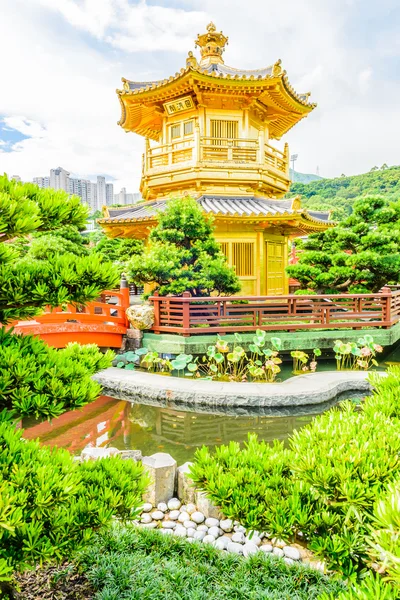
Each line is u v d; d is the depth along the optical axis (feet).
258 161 45.78
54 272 7.80
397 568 4.12
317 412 26.05
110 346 35.53
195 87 42.93
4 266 7.52
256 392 25.91
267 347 34.76
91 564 10.28
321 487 6.37
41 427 24.39
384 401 9.81
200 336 33.96
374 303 38.32
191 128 48.19
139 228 46.47
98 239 100.27
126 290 36.86
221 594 9.36
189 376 32.37
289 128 58.23
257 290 45.39
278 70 41.14
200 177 44.96
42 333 31.27
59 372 7.80
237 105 47.24
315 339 35.50
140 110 50.34
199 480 7.55
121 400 28.91
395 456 6.64
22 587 9.54
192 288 35.32
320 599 5.27
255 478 7.23
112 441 22.44
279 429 23.88
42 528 6.17
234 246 44.91
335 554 5.95
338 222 48.19
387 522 4.61
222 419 25.36
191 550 11.39
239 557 11.19
